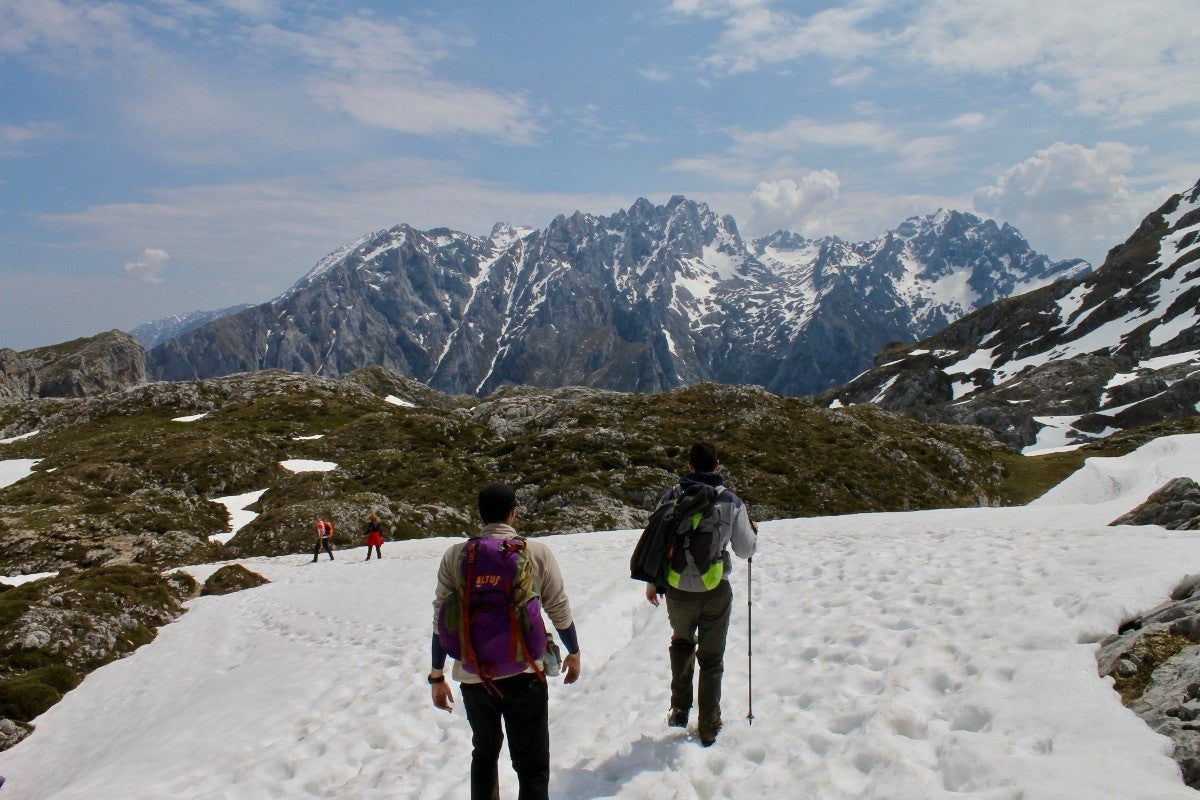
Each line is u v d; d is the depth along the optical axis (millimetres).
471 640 6855
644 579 8922
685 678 9023
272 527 63312
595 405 105500
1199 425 108812
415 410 132250
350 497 69812
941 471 91938
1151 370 178625
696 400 105312
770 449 90062
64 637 29906
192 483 81125
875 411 112938
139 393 131750
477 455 95125
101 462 83500
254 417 118625
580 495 73688
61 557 57406
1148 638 8359
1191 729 6305
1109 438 114750
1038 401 179750
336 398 135125
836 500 79312
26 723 24047
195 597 40000
